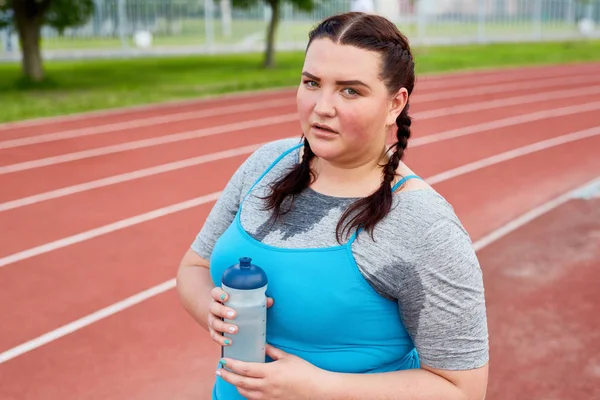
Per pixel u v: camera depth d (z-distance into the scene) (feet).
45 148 34.60
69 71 72.69
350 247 4.87
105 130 39.68
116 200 25.02
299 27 111.55
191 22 103.91
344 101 4.75
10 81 62.59
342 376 4.93
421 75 67.67
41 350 13.85
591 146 34.99
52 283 17.17
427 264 4.76
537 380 12.80
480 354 4.92
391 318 5.06
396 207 4.89
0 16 61.67
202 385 12.57
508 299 16.25
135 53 95.66
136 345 14.02
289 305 5.00
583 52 95.04
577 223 22.00
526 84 61.46
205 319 5.76
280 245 5.08
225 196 6.09
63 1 63.00
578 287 16.90
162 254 19.33
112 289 16.80
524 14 128.47
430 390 4.90
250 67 76.69
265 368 4.82
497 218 22.63
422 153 33.27
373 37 4.71
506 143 35.78
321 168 5.27
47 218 22.79
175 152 33.78
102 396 12.26
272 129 40.57
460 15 122.83
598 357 13.57
